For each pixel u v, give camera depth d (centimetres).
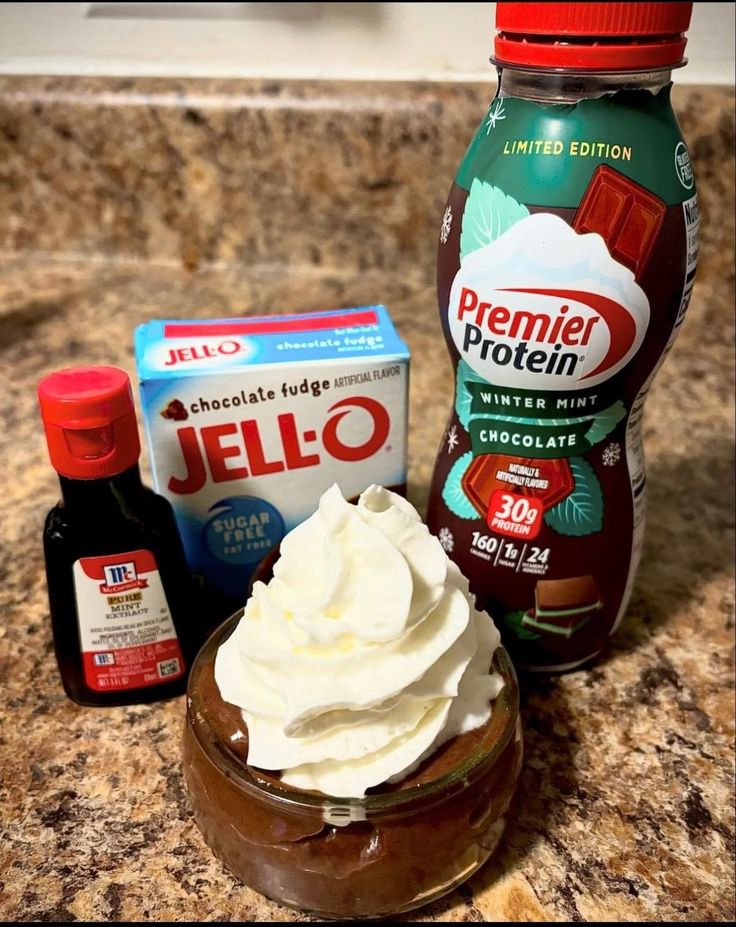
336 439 26
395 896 19
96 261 53
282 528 27
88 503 23
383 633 19
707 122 43
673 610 29
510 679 21
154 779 23
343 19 46
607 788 23
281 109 46
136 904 20
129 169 50
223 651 21
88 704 25
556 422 23
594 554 24
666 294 22
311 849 19
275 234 51
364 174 48
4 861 21
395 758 19
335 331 27
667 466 36
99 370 23
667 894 21
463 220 22
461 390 24
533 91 21
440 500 26
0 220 52
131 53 49
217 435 25
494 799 20
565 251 21
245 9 46
